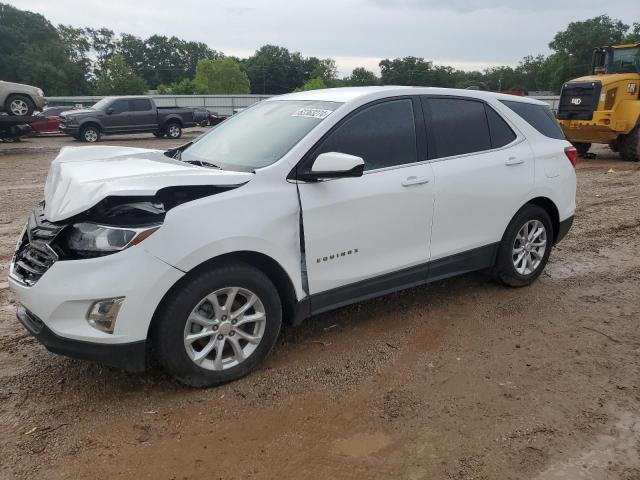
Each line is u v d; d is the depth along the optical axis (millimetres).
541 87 100625
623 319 4535
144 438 2959
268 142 3889
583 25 94500
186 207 3145
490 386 3504
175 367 3234
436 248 4363
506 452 2875
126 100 23203
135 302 2988
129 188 2957
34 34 97938
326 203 3650
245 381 3516
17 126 17219
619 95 14008
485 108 4762
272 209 3422
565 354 3932
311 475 2705
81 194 3012
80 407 3225
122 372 3594
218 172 3391
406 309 4699
